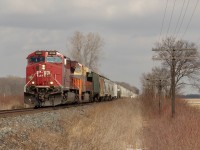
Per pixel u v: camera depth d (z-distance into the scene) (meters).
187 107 65.62
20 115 26.02
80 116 35.47
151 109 73.31
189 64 96.44
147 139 31.83
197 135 27.41
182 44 90.00
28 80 40.78
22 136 18.67
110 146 24.27
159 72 93.56
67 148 20.08
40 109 34.34
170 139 27.84
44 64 40.50
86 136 24.42
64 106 43.28
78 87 51.03
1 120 22.00
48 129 23.14
